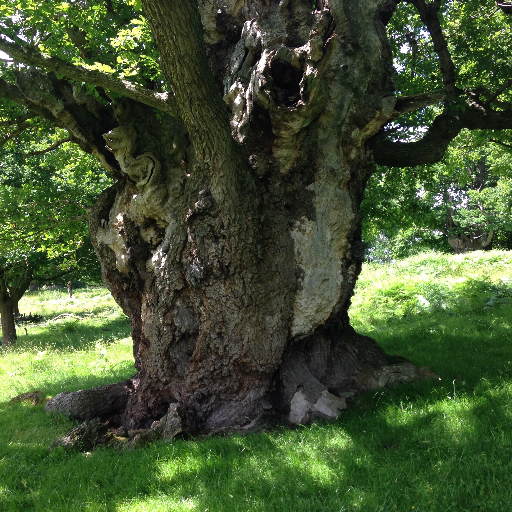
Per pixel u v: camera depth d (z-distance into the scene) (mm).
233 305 5027
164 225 5590
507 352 6723
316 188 5199
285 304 5145
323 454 4039
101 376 8750
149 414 5609
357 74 5094
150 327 5625
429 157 6695
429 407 4676
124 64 5562
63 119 5840
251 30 5090
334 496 3391
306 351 5465
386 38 5457
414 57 8656
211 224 4965
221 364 5117
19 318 23234
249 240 4949
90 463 4496
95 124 5980
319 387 5145
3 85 5922
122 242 5871
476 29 8086
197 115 4512
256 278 5016
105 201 6223
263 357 5074
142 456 4480
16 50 4418
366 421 4629
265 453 4199
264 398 5109
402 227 9523
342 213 5281
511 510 3045
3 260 15078
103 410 6102
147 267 5730
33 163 12867
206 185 4980
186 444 4613
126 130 5359
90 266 18922
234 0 5508
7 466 4621
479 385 5191
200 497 3580
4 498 3973
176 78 4281
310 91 4449
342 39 5062
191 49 4078
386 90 5406
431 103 5305
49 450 4992
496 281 13312
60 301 31125
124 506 3596
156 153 5582
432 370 6027
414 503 3236
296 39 4996
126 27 6355
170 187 5500
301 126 4809
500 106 7820
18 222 9500
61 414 6059
